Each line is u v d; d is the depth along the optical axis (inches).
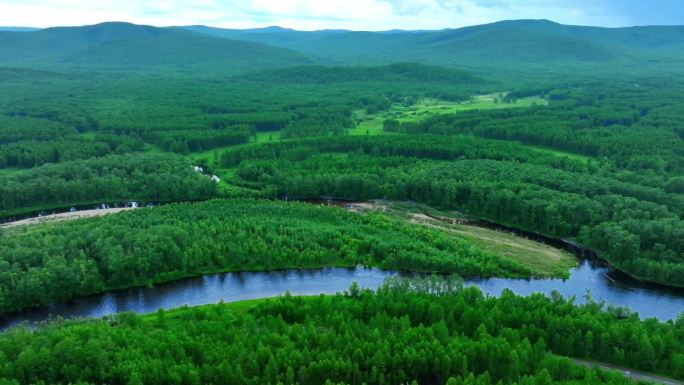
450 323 5438.0
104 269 6978.4
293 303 5831.7
